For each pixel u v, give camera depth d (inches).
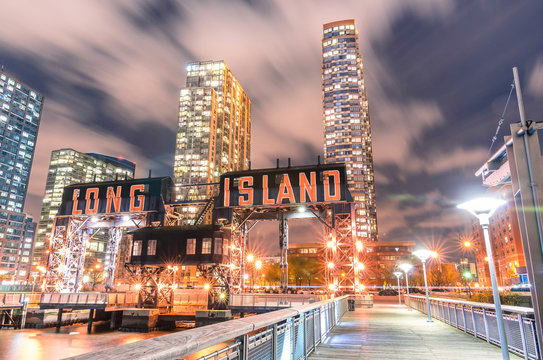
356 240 1903.3
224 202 2074.3
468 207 366.6
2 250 7741.1
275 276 5516.7
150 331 2027.6
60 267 2315.5
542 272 243.3
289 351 329.1
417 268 6023.6
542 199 252.1
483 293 1396.4
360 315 1093.1
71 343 1844.2
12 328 2292.1
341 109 7273.6
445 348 485.1
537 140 263.4
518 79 278.4
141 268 2132.1
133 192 2271.2
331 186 1950.1
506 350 324.8
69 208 2362.2
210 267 2009.1
